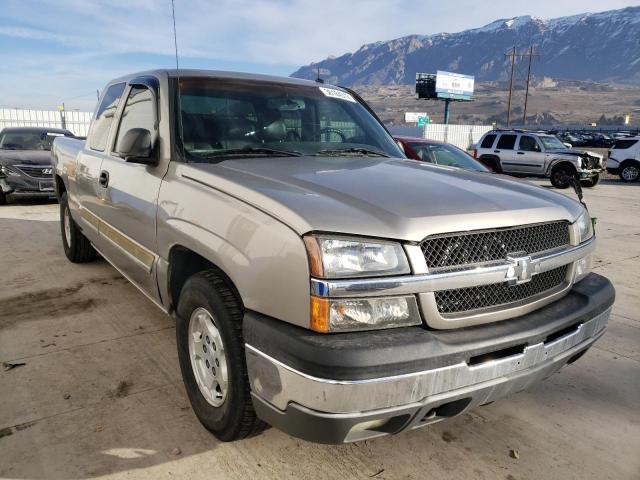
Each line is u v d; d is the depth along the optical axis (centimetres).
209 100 332
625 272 639
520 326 229
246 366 230
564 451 277
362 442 277
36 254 638
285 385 205
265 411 219
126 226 354
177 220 277
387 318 207
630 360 389
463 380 212
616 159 2109
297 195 232
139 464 254
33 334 402
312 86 392
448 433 289
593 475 258
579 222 276
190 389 281
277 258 211
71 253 580
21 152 1049
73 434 276
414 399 204
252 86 357
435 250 216
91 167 431
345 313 201
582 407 321
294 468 254
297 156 322
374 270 205
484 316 223
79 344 385
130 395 315
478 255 225
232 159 304
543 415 311
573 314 249
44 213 937
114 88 438
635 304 515
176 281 302
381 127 407
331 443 208
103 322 427
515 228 239
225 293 240
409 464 261
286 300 209
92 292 498
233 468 253
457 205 235
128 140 312
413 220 216
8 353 369
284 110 355
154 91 338
